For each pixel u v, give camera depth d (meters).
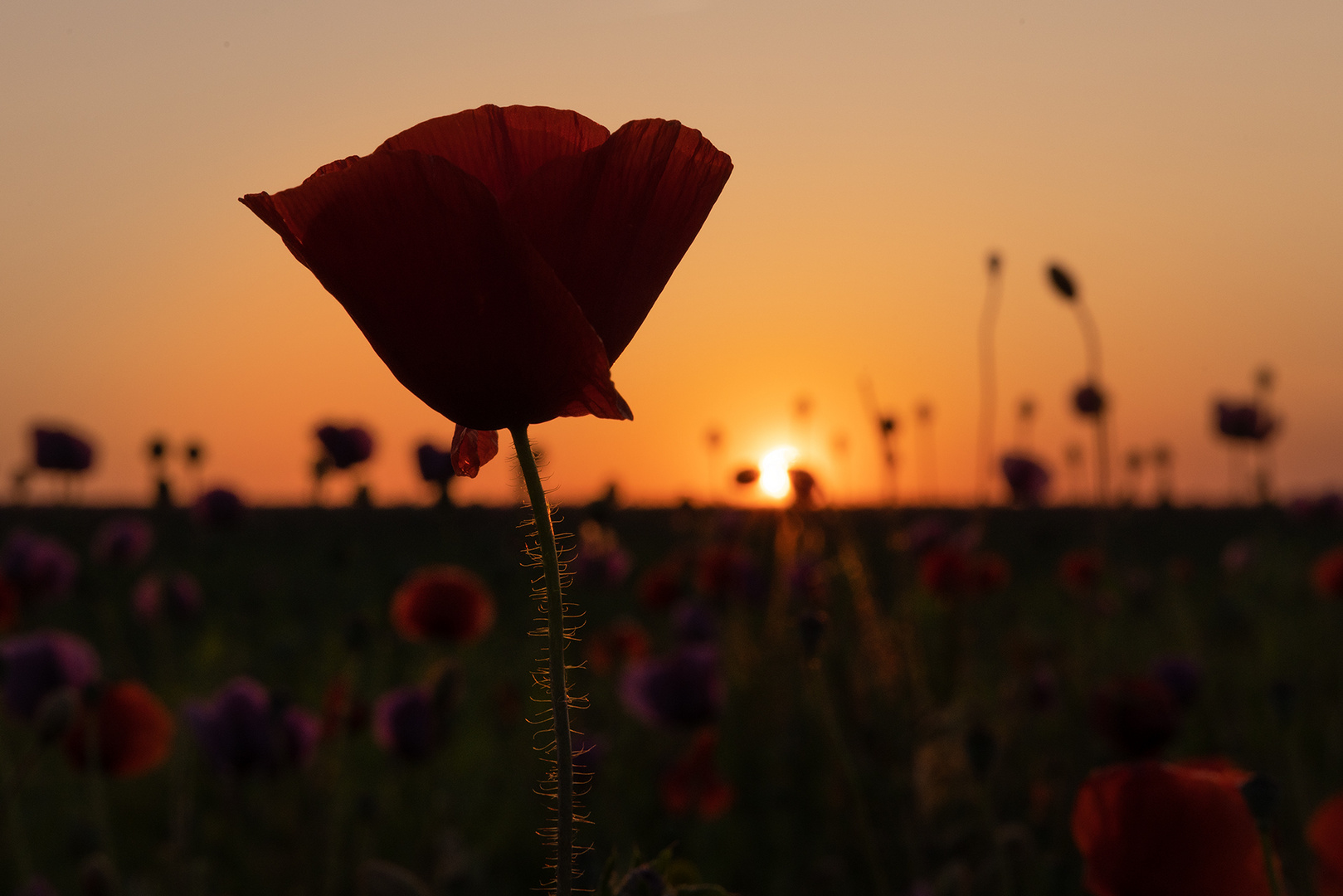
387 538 6.60
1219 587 7.32
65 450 5.55
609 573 5.34
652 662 3.55
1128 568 6.60
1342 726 3.96
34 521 10.85
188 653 5.92
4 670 2.74
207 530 5.84
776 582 4.40
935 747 2.90
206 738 2.82
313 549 9.34
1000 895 2.49
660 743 4.45
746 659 4.50
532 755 3.99
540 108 0.86
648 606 5.06
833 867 2.94
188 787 3.50
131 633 6.54
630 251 0.80
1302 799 2.59
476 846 3.48
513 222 0.77
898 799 2.88
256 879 3.15
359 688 4.31
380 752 4.35
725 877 3.30
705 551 4.85
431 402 0.79
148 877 3.11
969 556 4.31
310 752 2.95
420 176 0.70
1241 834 1.17
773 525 4.78
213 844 3.51
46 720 1.95
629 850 3.36
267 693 2.95
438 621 3.94
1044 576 8.16
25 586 4.56
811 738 3.92
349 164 0.83
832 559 3.53
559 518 0.90
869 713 3.22
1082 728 3.73
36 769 4.20
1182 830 1.19
